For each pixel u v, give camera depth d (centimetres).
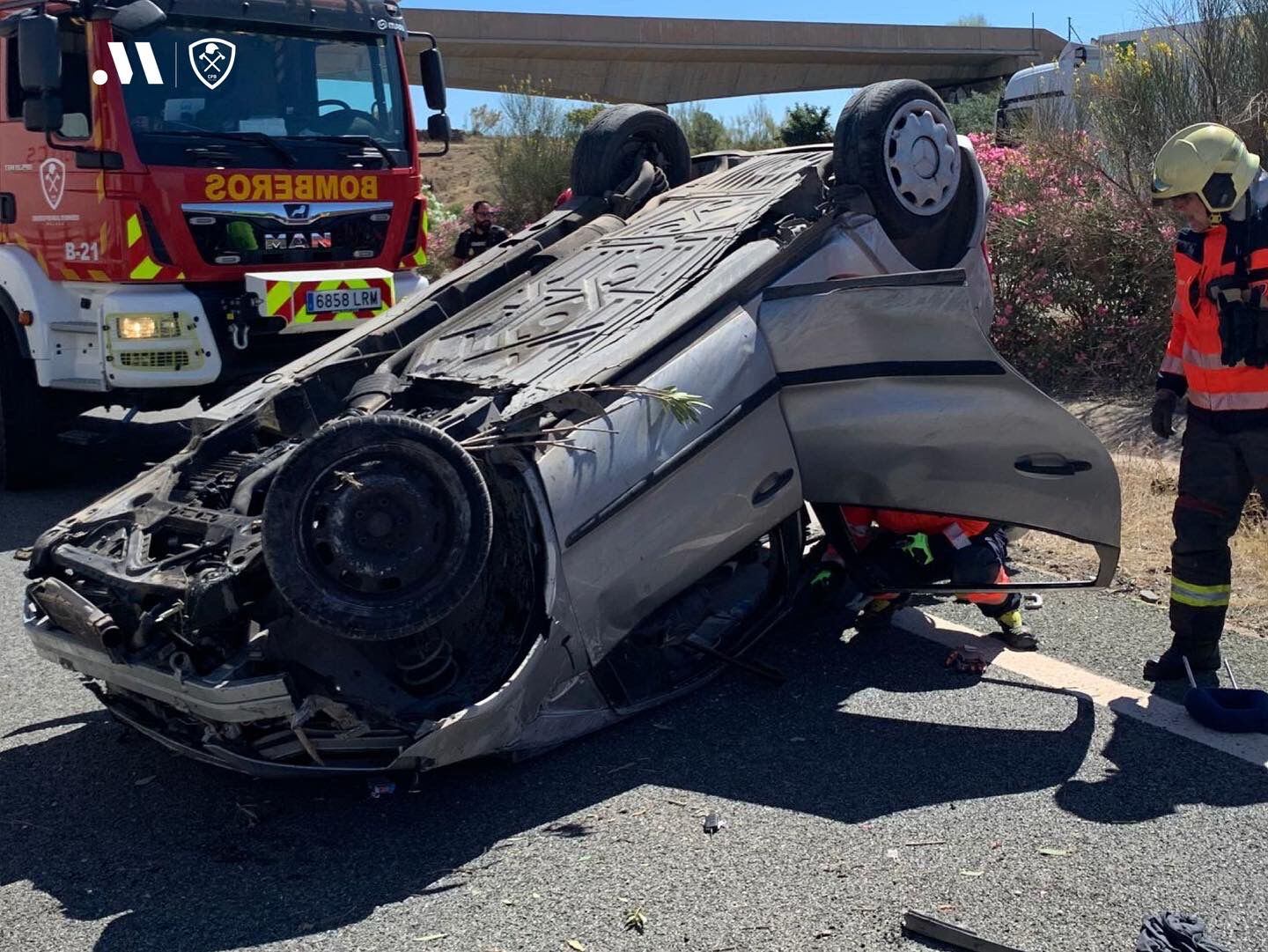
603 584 417
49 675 526
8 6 789
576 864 357
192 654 378
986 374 448
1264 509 621
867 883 340
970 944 306
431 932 327
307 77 821
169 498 455
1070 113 1091
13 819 400
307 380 505
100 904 348
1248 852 349
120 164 734
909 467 475
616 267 517
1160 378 479
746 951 312
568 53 3994
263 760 382
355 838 379
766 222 512
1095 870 342
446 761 379
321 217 816
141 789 419
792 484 476
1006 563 521
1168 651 471
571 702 423
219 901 347
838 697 465
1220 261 437
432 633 395
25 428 838
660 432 429
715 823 374
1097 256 968
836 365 464
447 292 558
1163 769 400
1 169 818
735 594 491
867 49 4347
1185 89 942
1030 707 451
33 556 429
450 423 408
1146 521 654
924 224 539
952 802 383
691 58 4212
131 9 730
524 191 2420
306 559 360
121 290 753
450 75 3969
